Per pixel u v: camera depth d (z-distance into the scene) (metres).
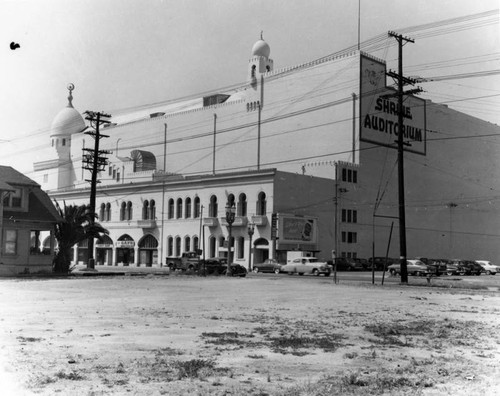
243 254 70.62
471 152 101.75
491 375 10.00
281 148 84.19
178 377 9.45
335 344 13.03
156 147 103.19
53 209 47.00
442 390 8.93
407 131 86.31
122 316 17.69
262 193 69.25
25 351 11.40
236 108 90.88
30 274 43.62
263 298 25.94
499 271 71.31
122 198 89.69
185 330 14.83
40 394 8.24
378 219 80.56
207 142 94.81
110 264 90.50
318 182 73.12
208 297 26.02
